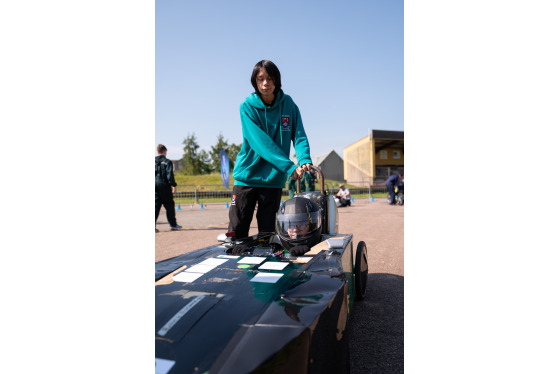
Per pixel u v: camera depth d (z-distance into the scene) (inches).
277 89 114.5
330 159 1713.8
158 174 297.1
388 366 74.9
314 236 88.7
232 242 93.5
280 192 125.2
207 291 54.9
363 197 971.3
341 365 51.2
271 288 55.4
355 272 112.2
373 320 100.7
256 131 111.7
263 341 39.6
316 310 46.0
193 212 540.1
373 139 1359.5
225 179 511.8
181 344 41.3
